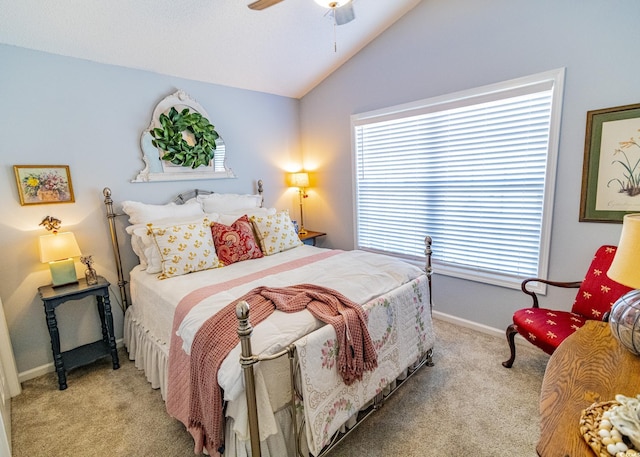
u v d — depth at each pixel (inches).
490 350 100.1
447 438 67.4
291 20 104.0
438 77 110.3
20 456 66.6
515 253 102.9
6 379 84.0
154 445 68.9
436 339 107.4
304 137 163.5
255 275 88.3
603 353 47.8
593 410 34.7
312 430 54.9
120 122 108.1
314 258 105.3
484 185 106.5
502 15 94.0
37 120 92.8
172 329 73.4
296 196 167.0
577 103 84.2
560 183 89.5
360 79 133.6
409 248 131.7
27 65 90.1
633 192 78.1
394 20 117.9
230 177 139.5
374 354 65.9
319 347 57.2
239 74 128.1
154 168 116.4
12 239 91.0
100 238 106.5
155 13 88.7
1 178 88.4
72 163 99.6
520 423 70.7
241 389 50.5
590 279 80.5
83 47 94.8
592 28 79.8
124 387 89.4
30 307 94.7
